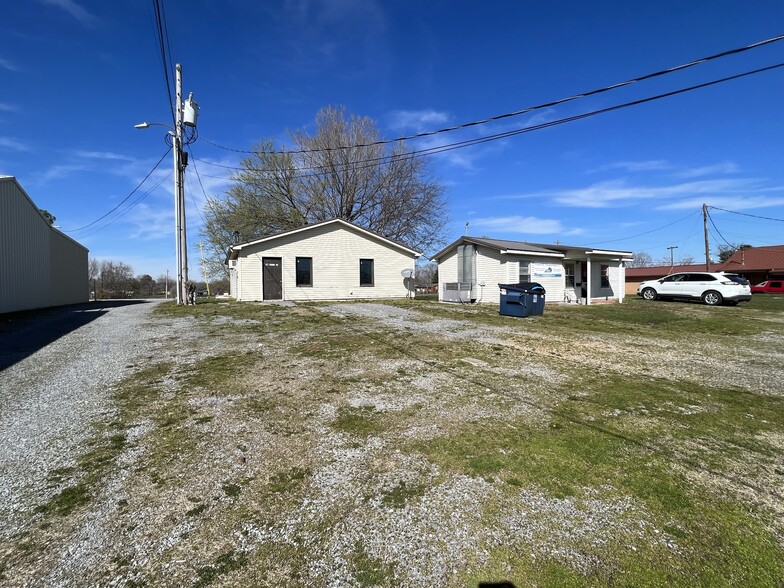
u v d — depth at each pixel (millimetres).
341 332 9695
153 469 3352
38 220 17969
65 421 4312
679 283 20375
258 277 18203
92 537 2551
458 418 4434
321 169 27750
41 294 18203
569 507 2873
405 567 2318
